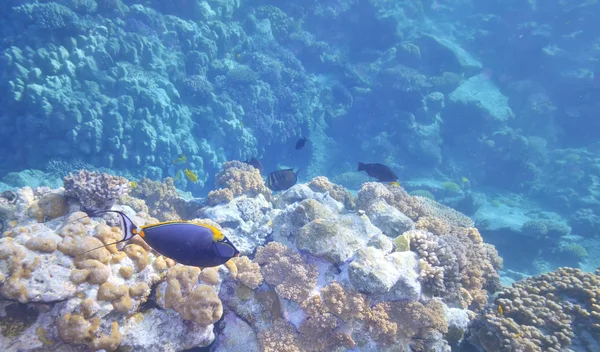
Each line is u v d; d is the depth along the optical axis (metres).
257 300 4.22
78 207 3.62
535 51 23.09
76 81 11.40
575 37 23.03
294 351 3.67
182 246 1.98
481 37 25.39
